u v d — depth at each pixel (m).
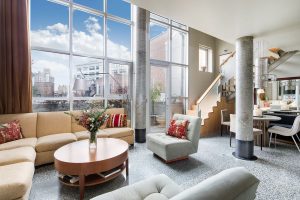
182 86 6.80
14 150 2.56
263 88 5.98
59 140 3.15
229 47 7.59
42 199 2.14
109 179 2.37
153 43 5.86
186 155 3.38
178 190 1.60
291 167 3.07
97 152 2.52
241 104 3.56
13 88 3.46
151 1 2.28
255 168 3.02
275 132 4.16
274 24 2.98
